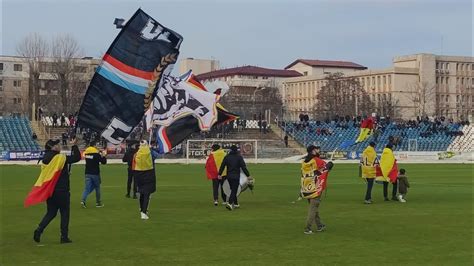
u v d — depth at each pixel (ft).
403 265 36.88
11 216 59.82
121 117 49.11
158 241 45.19
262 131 249.55
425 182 112.16
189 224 54.49
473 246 43.45
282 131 251.80
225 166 67.41
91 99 48.42
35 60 328.29
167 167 161.38
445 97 498.28
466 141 255.50
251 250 41.63
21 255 39.78
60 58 323.16
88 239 46.03
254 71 544.21
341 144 238.89
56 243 44.29
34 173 131.34
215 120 92.58
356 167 166.91
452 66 502.38
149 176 57.88
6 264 36.96
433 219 58.49
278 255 39.88
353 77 458.09
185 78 95.09
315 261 37.96
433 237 47.39
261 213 63.10
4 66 452.76
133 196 78.48
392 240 45.93
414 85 480.64
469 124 271.90
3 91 450.71
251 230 50.90
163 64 50.24
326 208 68.23
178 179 117.19
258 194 85.66
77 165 164.55
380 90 489.26
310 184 48.96
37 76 326.03
